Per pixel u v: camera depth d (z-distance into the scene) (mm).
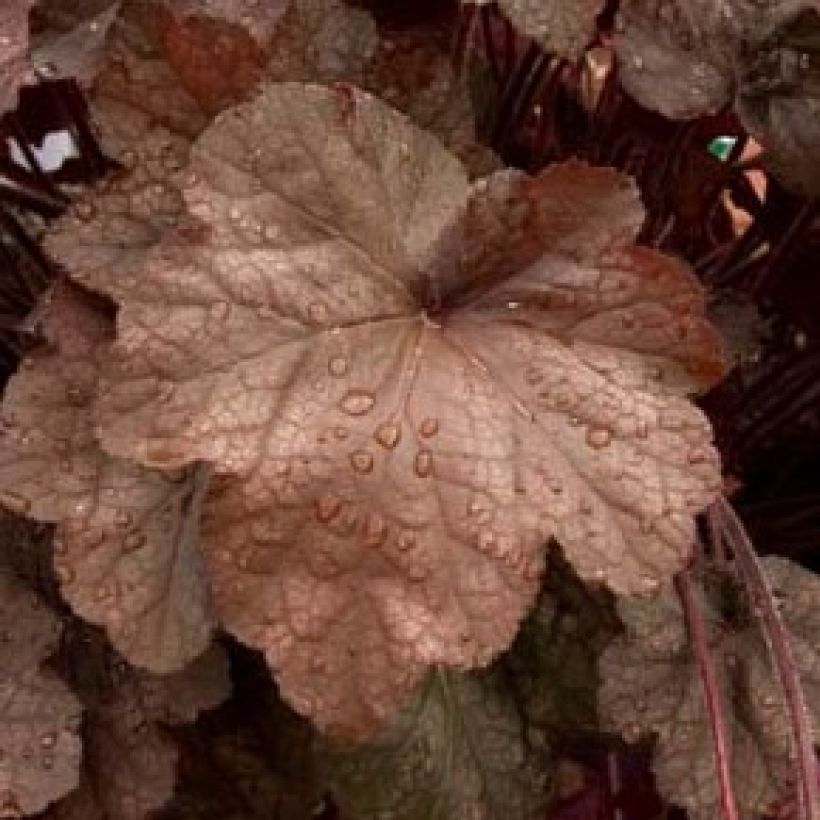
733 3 459
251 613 345
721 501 429
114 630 385
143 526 392
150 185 411
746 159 509
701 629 405
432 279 385
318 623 345
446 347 375
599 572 352
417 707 420
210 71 408
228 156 372
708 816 399
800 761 376
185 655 385
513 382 371
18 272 501
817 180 456
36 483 394
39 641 409
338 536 348
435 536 350
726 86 456
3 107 443
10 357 500
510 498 355
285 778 432
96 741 413
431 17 485
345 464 353
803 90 458
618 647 408
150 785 409
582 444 364
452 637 346
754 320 484
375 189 384
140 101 412
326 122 381
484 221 386
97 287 402
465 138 446
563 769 469
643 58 451
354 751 421
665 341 376
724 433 483
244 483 350
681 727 404
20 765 394
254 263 368
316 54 431
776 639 396
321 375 364
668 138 491
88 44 445
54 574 418
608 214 383
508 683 434
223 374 359
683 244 520
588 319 380
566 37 418
